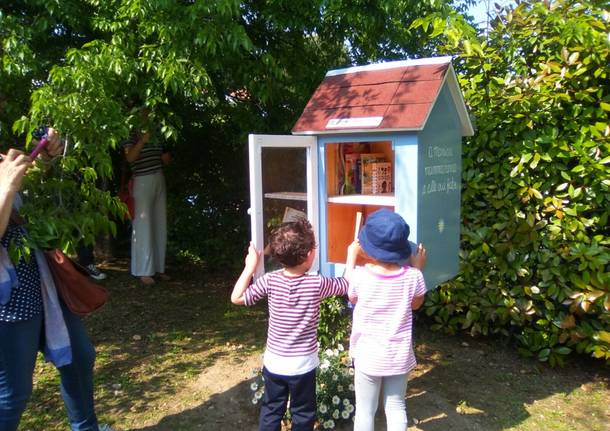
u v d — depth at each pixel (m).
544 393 3.53
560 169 3.61
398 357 2.56
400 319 2.57
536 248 3.75
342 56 5.20
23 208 2.43
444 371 3.84
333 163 3.18
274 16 4.35
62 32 4.49
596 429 3.10
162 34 3.64
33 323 2.38
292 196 3.00
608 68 3.43
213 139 6.34
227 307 5.25
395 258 2.57
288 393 2.67
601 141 3.48
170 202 6.88
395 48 5.18
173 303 5.35
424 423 3.12
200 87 3.90
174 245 6.94
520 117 3.70
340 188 3.24
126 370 3.85
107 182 6.32
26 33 3.73
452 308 4.21
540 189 3.73
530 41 3.74
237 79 4.45
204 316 5.00
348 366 3.40
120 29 3.92
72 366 2.61
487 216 3.97
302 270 2.62
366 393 2.64
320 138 3.04
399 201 2.80
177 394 3.48
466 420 3.17
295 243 2.53
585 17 3.49
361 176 3.29
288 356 2.54
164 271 6.27
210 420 3.16
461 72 4.09
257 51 4.51
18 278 2.32
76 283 2.54
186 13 3.74
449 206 3.11
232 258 6.66
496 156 3.90
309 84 4.81
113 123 3.41
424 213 2.82
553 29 3.60
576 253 3.51
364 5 4.46
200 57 3.88
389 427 2.60
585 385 3.64
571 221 3.59
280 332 2.57
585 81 3.54
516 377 3.76
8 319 2.27
